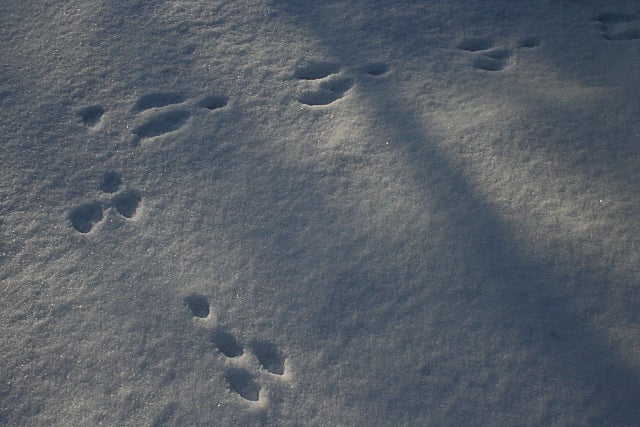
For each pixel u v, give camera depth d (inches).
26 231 59.0
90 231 59.4
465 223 59.3
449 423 48.7
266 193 62.2
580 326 52.7
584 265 56.0
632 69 70.9
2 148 64.6
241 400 50.3
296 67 72.6
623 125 65.6
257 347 53.0
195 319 54.5
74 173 63.3
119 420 49.5
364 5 79.4
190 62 72.6
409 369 51.4
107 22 76.0
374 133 66.4
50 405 50.1
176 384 51.2
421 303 54.7
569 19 78.2
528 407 49.1
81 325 54.0
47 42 73.8
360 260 57.5
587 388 49.7
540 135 65.4
